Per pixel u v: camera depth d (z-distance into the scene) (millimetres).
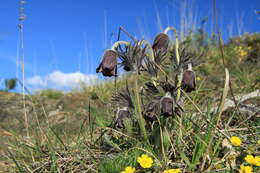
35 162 347
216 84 713
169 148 332
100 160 329
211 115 419
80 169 323
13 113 792
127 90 339
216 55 948
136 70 308
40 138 436
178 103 307
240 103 457
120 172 271
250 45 1104
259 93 485
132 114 354
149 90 315
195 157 289
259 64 838
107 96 749
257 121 403
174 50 315
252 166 287
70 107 813
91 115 547
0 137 488
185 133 346
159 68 299
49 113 778
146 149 318
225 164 291
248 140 349
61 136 486
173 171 247
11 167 365
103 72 299
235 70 814
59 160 343
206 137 295
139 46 307
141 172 286
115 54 300
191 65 304
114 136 394
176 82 303
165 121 310
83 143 384
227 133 353
